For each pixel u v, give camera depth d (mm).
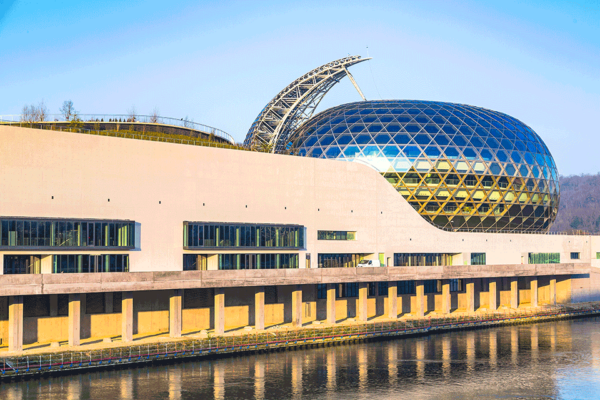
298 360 61125
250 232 73625
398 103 112688
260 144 119500
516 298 99688
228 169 72688
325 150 106750
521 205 109938
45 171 59781
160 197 67188
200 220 70125
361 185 85938
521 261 104875
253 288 77562
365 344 70312
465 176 104000
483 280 102938
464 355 64688
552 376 56188
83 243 61312
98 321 64750
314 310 83000
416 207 103688
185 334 67625
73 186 61438
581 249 114062
